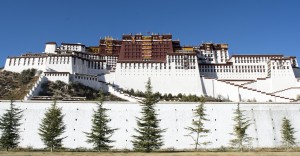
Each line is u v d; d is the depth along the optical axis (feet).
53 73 355.36
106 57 536.42
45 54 422.41
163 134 218.79
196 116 214.48
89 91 350.23
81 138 213.87
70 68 399.85
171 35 562.66
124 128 218.59
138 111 223.51
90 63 441.27
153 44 555.69
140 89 416.67
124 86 417.49
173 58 431.02
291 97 360.89
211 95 401.70
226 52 569.23
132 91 395.14
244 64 480.64
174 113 225.35
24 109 220.84
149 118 192.03
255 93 358.43
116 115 222.07
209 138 219.00
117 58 542.57
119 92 356.59
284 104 235.40
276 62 425.28
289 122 226.99
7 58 411.13
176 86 415.44
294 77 415.85
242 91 371.97
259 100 352.49
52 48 487.61
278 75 417.28
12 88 334.65
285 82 413.18
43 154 145.28
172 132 219.41
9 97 298.35
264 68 475.72
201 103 214.90
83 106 223.71
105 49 602.85
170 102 228.63
